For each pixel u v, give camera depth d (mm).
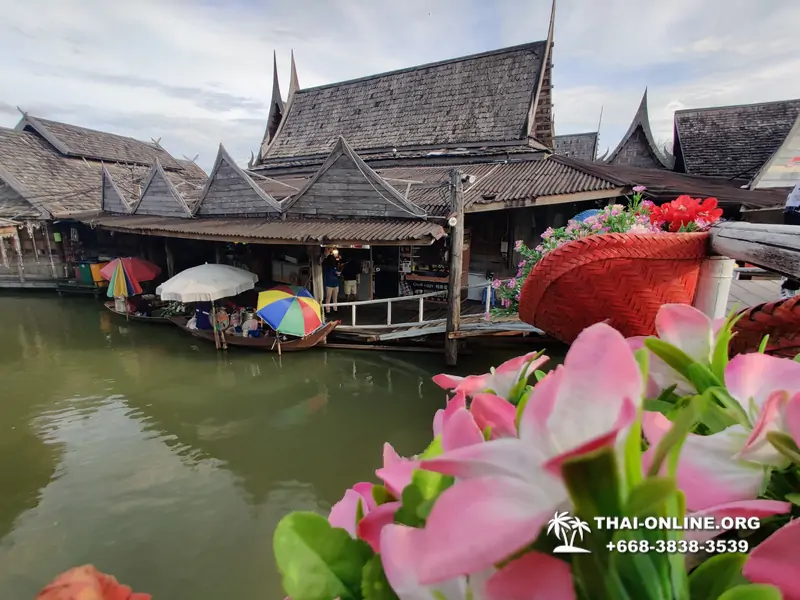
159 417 7914
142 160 23453
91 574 601
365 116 15344
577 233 4117
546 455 397
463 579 427
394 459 669
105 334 12258
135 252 17359
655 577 363
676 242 1305
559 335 1483
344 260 12305
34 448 6984
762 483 509
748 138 13148
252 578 4598
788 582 393
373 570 506
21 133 19859
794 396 484
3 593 4492
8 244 17516
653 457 402
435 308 11383
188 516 5484
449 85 14047
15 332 12633
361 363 9586
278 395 8578
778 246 1055
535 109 12250
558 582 366
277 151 16766
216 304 11859
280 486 6059
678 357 697
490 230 11406
